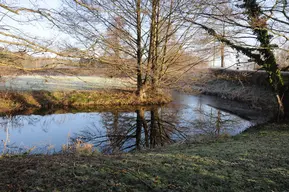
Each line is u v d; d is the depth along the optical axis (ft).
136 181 11.21
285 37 25.71
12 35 13.83
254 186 11.05
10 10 13.00
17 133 32.17
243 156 15.58
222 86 73.92
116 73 48.67
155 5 41.73
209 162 14.33
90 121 40.19
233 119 40.47
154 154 16.80
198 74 63.31
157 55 49.24
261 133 26.14
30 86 58.95
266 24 24.97
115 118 42.57
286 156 15.26
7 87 54.24
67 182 10.79
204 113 46.32
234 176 12.09
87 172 11.99
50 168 12.43
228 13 25.50
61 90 56.85
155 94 58.29
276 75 32.48
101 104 53.36
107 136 31.76
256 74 58.23
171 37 52.16
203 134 29.66
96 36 35.01
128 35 46.85
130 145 27.78
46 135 31.42
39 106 48.29
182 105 55.31
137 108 51.55
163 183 11.13
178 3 41.98
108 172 12.05
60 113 45.91
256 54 32.17
